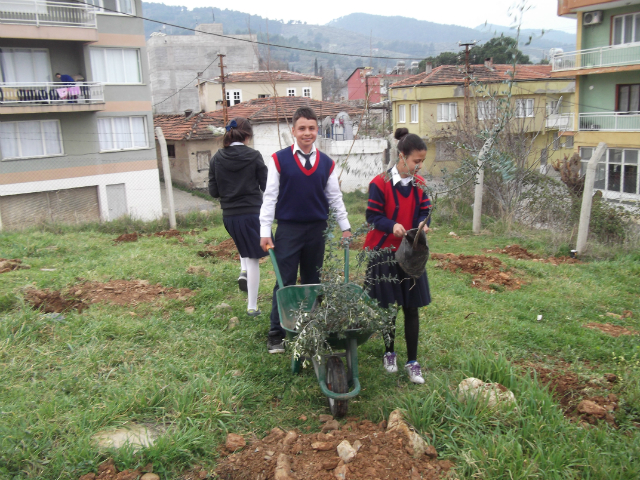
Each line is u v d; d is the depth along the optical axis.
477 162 3.34
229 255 7.98
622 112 23.02
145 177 25.78
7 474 2.61
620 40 22.81
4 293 5.09
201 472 2.76
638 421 3.32
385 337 3.76
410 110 35.69
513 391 3.46
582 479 2.66
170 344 4.23
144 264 6.76
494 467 2.69
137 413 3.20
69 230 11.53
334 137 27.16
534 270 7.38
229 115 30.50
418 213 3.88
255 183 5.00
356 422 3.24
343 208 4.34
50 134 22.80
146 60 25.28
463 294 6.12
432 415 3.19
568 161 12.09
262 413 3.37
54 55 23.05
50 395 3.31
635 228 9.60
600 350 4.43
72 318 4.60
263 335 4.61
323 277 3.63
